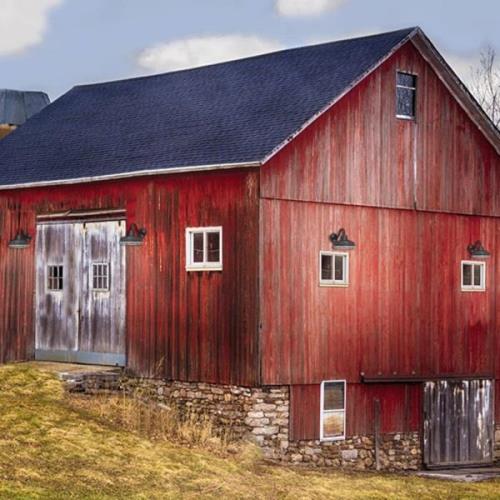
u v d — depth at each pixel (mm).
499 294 28125
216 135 24891
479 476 25031
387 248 25688
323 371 24312
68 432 21172
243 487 19922
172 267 24953
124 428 22391
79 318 27156
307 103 24375
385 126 25625
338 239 24453
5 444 19875
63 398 23625
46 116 31672
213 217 24125
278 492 20062
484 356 27703
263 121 24453
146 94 29891
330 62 26109
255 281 23219
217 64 29562
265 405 23422
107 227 26531
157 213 25312
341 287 24703
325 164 24375
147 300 25531
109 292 26500
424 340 26406
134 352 25766
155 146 25953
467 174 27469
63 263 27531
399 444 25891
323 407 24391
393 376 25656
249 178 23359
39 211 28016
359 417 25094
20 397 23203
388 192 25688
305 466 23891
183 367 24672
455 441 26953
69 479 18531
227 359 23750
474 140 27641
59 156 28234
